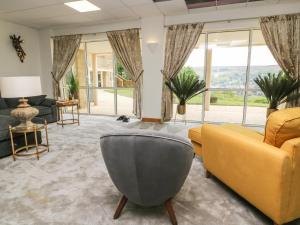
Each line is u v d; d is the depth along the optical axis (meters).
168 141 1.30
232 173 1.81
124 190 1.53
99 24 5.39
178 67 4.78
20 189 2.05
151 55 4.96
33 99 4.84
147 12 4.49
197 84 4.55
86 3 3.94
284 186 1.35
